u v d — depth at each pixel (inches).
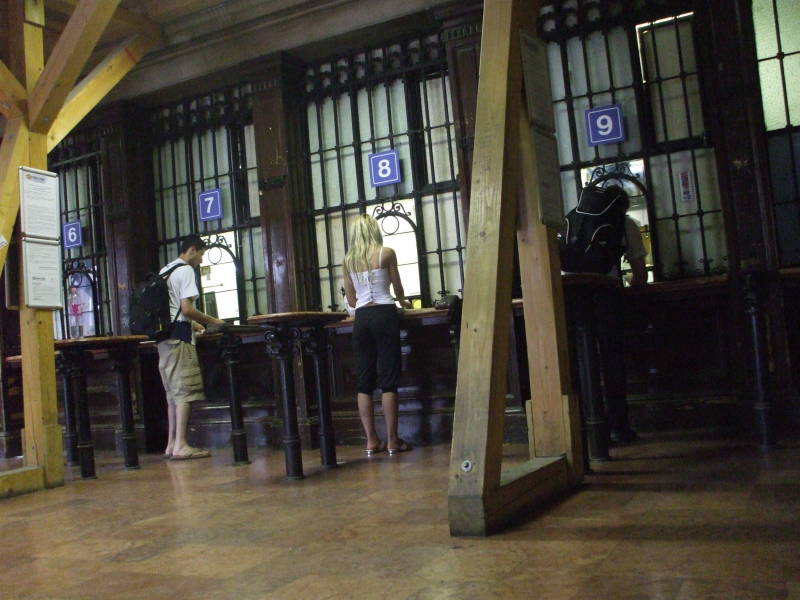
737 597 69.4
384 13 244.7
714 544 88.2
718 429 197.5
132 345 223.1
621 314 191.3
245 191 283.7
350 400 245.0
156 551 110.5
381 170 258.8
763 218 198.5
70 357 208.1
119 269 289.9
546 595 74.7
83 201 308.0
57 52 194.9
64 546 119.7
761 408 164.9
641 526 100.1
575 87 234.7
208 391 271.9
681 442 180.4
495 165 115.2
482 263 112.2
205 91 286.8
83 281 306.8
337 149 268.5
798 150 204.4
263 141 265.9
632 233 204.1
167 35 273.0
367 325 206.2
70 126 213.8
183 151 296.5
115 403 286.7
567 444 133.9
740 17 203.2
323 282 268.4
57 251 201.0
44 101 195.9
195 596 85.8
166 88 281.4
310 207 269.3
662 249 222.7
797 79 205.5
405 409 234.8
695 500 113.9
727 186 204.1
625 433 187.2
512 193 116.8
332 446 190.4
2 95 193.5
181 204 296.7
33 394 193.8
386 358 207.2
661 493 121.4
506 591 77.2
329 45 260.2
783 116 206.4
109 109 291.1
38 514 153.9
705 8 213.0
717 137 205.9
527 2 136.3
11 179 193.9
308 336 187.6
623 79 228.8
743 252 199.6
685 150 220.7
